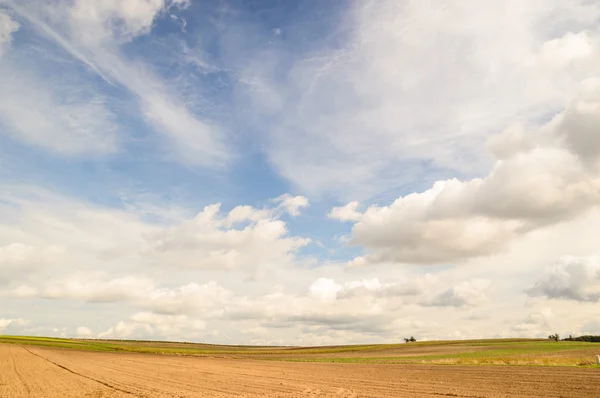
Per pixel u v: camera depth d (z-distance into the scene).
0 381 27.81
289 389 23.34
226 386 25.09
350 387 23.88
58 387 24.45
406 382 26.09
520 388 21.34
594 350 74.62
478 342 137.00
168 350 107.94
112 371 36.84
